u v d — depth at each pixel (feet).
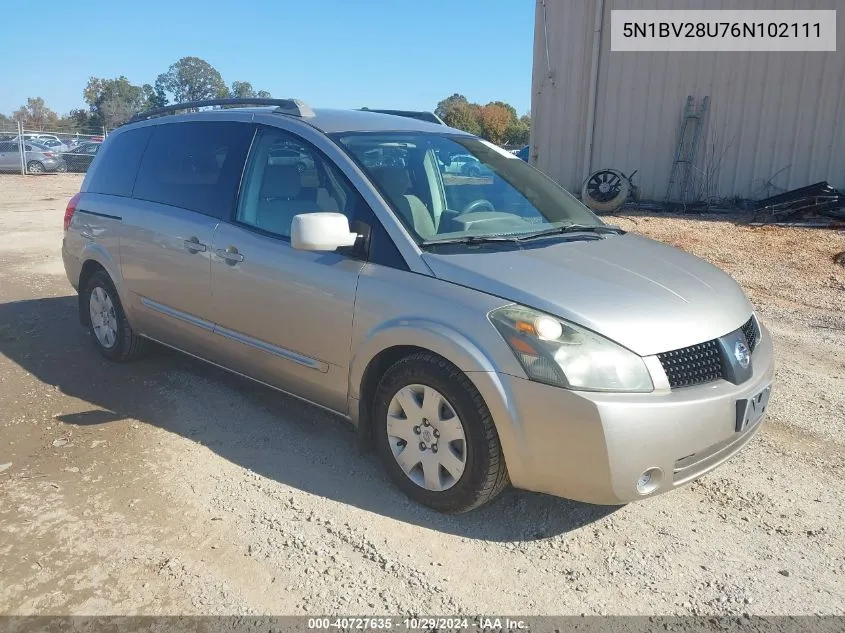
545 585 9.33
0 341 19.11
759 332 11.91
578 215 14.10
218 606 8.82
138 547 9.95
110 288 16.76
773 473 12.30
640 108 48.34
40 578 9.28
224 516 10.73
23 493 11.32
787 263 30.12
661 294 10.43
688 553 10.06
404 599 9.00
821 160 44.86
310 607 8.83
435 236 11.39
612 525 10.71
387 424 11.20
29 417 14.19
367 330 11.05
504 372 9.56
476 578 9.44
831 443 13.43
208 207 14.16
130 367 17.03
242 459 12.53
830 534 10.55
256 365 13.42
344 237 11.08
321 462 12.46
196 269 14.01
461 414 10.08
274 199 13.06
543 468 9.58
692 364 9.80
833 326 21.34
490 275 10.30
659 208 47.39
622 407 9.07
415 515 10.85
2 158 87.86
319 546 10.03
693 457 9.73
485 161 14.25
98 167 17.90
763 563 9.86
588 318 9.55
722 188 47.50
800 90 44.50
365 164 12.15
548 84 50.39
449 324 10.07
